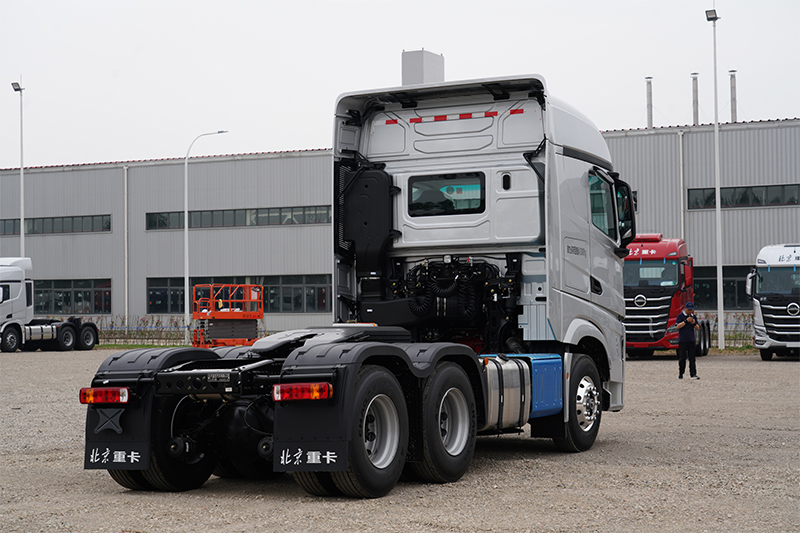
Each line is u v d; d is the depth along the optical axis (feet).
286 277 160.76
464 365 26.53
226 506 21.75
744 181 136.46
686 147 139.33
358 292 32.01
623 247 35.37
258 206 161.99
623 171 141.79
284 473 27.22
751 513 20.44
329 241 157.79
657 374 72.02
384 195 31.32
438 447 24.06
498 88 30.78
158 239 167.32
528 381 28.68
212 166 164.66
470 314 30.37
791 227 134.31
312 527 19.13
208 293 163.53
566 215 30.71
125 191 168.66
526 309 30.30
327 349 22.06
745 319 131.75
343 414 21.09
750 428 37.55
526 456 30.25
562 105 31.55
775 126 135.23
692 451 30.81
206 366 24.75
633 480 24.97
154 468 23.21
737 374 71.10
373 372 22.13
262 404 23.67
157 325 154.40
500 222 30.40
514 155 30.71
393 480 22.61
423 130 31.91
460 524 19.33
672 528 18.94
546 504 21.56
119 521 20.03
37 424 39.86
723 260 137.39
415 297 30.83
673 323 88.02
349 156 32.30
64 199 172.86
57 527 19.45
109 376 23.48
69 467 28.43
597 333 32.94
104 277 170.40
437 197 31.30
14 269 115.24
